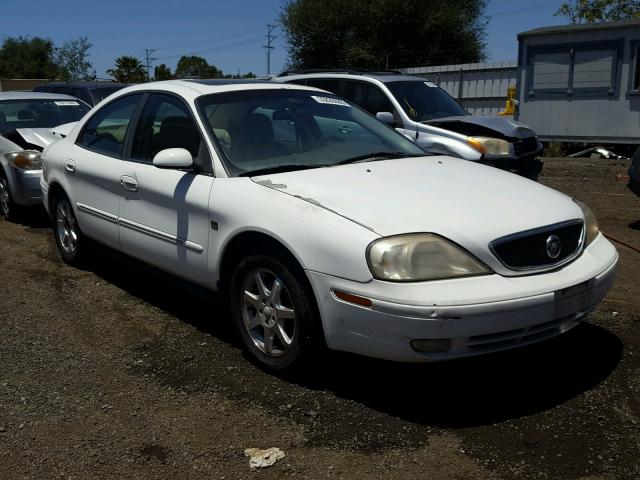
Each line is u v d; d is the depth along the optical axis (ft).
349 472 9.52
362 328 10.66
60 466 9.75
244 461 9.82
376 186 12.27
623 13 99.14
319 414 11.08
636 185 24.02
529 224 11.27
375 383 12.12
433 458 9.82
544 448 10.01
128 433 10.59
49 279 18.42
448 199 11.80
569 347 13.48
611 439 10.19
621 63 46.70
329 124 15.64
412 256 10.40
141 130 15.92
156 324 15.14
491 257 10.67
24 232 23.90
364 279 10.49
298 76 33.37
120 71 146.10
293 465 9.70
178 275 14.55
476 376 12.35
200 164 13.82
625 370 12.45
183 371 12.71
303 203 11.72
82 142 18.21
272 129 14.65
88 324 15.16
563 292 10.91
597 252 12.19
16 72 172.14
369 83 30.71
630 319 14.94
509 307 10.35
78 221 18.03
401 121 29.37
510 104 57.47
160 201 14.39
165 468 9.69
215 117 14.38
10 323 15.21
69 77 137.08
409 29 111.04
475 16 115.65
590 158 48.01
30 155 24.14
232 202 12.59
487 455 9.86
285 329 12.10
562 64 49.37
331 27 111.45
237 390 11.93
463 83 65.77
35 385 12.20
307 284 11.41
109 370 12.81
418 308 10.11
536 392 11.73
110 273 18.92
